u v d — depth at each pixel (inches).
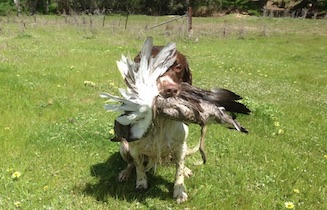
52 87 121.4
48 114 98.0
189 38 276.4
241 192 66.1
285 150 84.7
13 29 282.0
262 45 271.1
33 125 90.0
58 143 80.6
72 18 371.2
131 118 50.3
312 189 69.0
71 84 127.2
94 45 215.8
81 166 72.6
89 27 307.0
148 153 60.4
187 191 66.4
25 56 170.6
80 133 85.0
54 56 174.7
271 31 358.3
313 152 88.4
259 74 168.4
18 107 100.9
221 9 597.0
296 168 77.0
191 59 189.8
